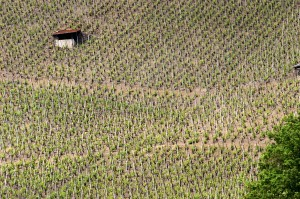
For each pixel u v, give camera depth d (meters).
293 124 111.06
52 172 168.12
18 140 184.38
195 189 161.00
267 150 110.69
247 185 111.94
